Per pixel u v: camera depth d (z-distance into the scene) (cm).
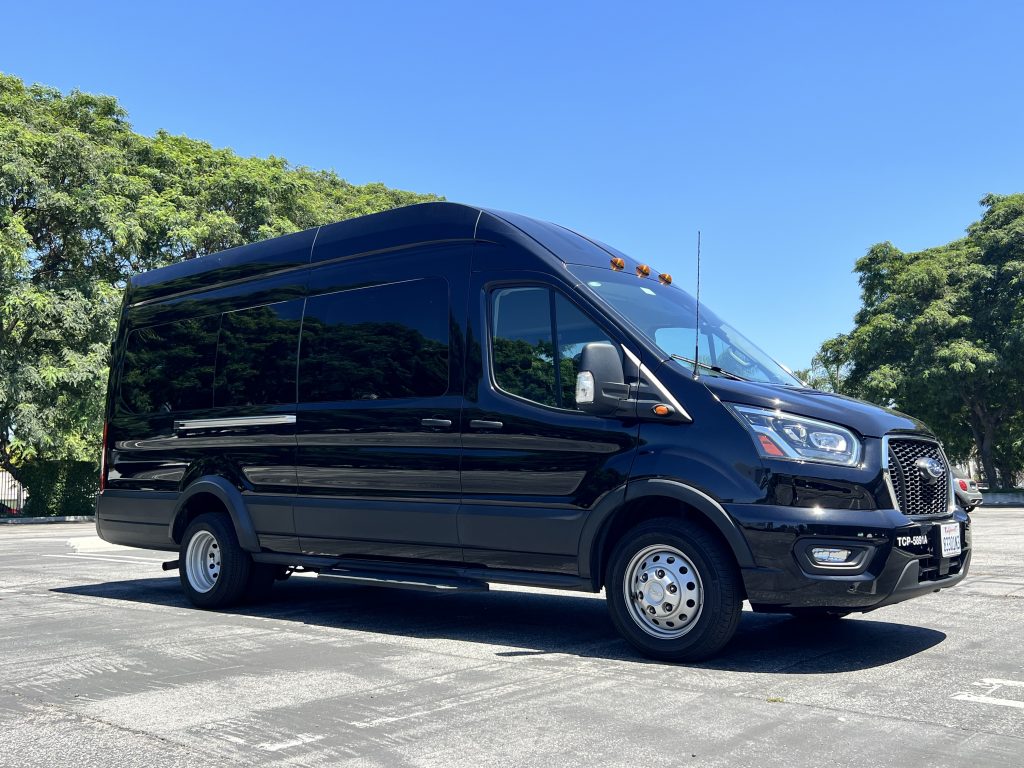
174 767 334
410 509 612
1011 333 3114
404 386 629
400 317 644
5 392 2297
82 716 403
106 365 2428
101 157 2600
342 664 507
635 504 529
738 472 489
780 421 494
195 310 795
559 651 545
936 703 412
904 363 3331
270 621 671
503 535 568
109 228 2484
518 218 620
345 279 686
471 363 597
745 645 554
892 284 3544
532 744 354
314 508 670
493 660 516
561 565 548
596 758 337
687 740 358
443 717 394
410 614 702
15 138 2428
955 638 576
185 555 758
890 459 496
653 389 522
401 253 657
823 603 473
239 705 418
